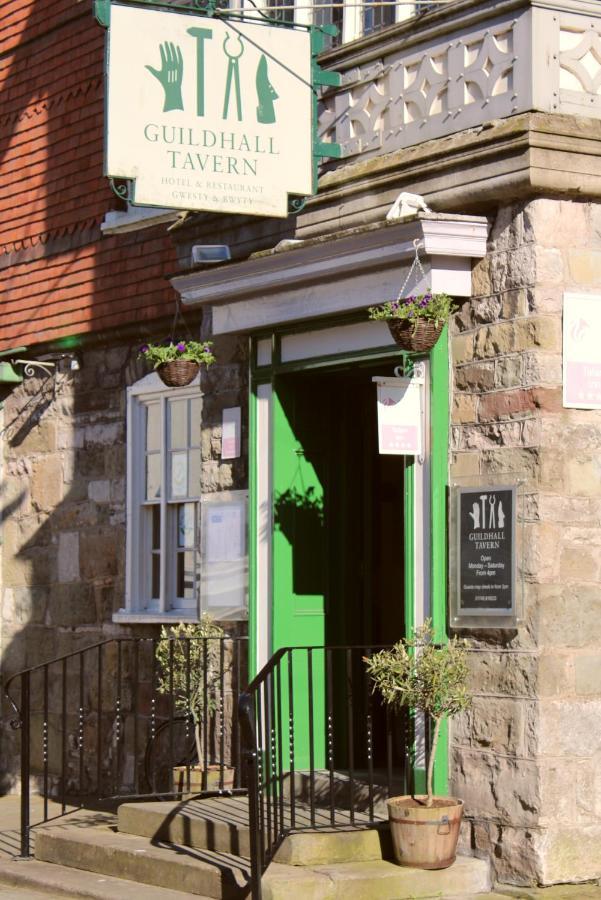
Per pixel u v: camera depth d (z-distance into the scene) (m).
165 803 10.41
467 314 9.53
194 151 9.92
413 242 9.32
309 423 11.10
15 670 15.18
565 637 9.00
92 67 14.45
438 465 9.53
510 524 9.11
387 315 9.20
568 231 9.20
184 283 11.35
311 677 9.22
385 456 11.52
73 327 14.58
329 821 9.44
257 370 11.05
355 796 10.06
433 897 8.75
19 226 15.43
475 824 9.16
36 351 15.16
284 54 10.20
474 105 9.52
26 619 15.10
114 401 14.17
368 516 11.32
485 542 9.24
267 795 8.87
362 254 9.76
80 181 14.60
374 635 11.27
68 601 14.55
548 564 8.98
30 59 15.35
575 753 8.95
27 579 15.15
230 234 11.52
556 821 8.86
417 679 8.96
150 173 9.81
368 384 11.27
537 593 8.95
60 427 14.87
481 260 9.45
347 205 10.37
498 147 9.10
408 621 9.64
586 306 9.20
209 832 9.59
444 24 9.76
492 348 9.34
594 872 8.95
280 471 10.92
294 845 8.91
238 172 10.03
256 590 11.01
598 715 9.06
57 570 14.74
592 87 9.30
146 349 11.43
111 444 14.18
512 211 9.26
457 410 9.55
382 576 11.39
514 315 9.21
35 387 15.24
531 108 9.09
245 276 10.79
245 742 8.27
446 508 9.52
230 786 10.85
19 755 15.02
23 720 10.73
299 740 10.88
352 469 11.29
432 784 9.23
